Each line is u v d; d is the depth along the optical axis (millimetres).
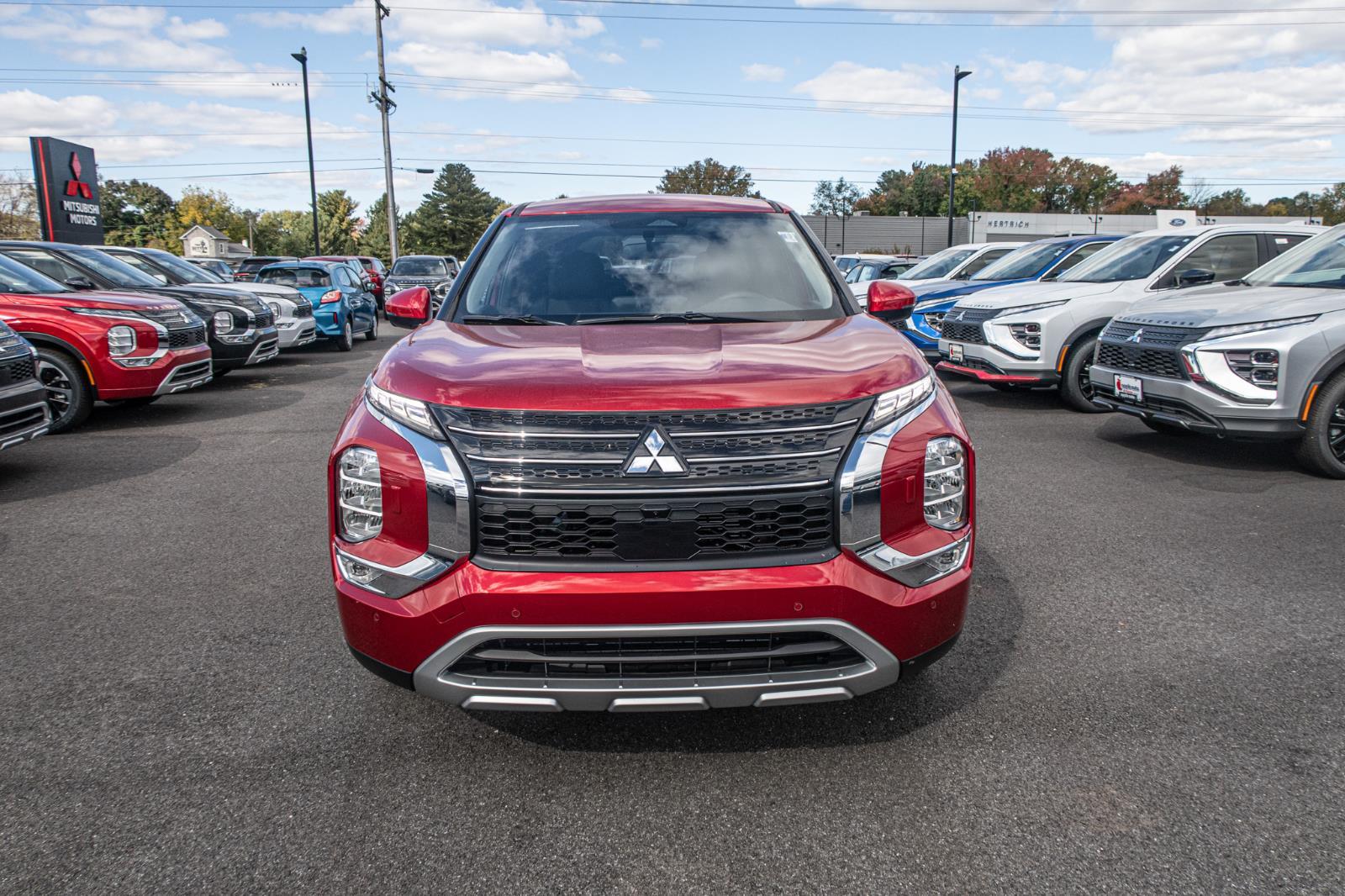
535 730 2717
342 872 2074
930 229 64125
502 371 2402
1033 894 1979
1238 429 5605
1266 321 5562
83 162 24234
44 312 7520
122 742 2652
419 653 2264
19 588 3947
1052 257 10508
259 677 3076
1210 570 4051
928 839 2180
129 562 4301
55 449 7008
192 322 8359
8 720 2783
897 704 2854
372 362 13797
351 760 2557
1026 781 2418
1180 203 81188
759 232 3695
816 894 1989
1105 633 3377
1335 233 6574
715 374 2352
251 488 5754
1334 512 4926
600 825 2250
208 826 2244
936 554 2340
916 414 2377
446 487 2230
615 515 2186
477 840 2193
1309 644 3258
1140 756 2531
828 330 2891
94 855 2131
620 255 3523
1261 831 2182
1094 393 6785
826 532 2246
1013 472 5941
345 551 2375
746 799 2354
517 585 2166
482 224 106062
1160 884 2004
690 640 2205
